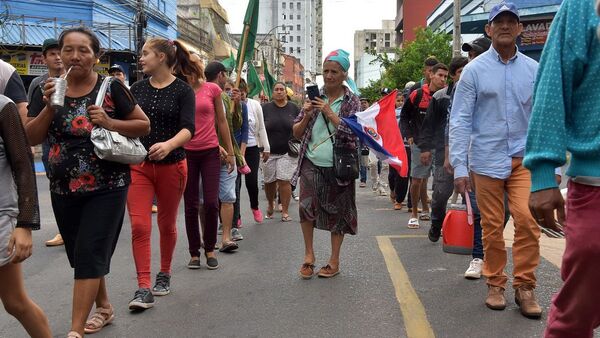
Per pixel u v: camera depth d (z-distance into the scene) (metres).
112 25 23.94
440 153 6.29
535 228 4.13
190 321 4.23
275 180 8.63
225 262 5.98
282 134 8.44
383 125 5.26
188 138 4.52
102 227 3.65
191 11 41.62
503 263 4.40
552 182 2.26
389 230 7.61
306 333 3.95
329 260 5.59
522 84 4.25
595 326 2.34
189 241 5.72
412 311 4.33
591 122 2.23
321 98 5.28
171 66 4.75
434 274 5.35
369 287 4.98
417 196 7.75
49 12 22.80
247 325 4.13
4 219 2.85
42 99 3.74
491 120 4.28
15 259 2.85
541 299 4.53
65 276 5.53
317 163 5.22
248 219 8.73
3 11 21.75
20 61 21.94
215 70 6.59
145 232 4.55
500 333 3.87
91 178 3.67
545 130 2.26
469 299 4.60
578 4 2.27
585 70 2.26
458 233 5.82
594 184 2.21
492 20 4.26
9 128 2.87
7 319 4.30
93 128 3.64
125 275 5.52
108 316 4.18
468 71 4.36
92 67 3.75
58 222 3.83
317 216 5.25
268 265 5.82
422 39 30.69
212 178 5.66
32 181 2.92
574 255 2.26
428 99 7.55
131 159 3.72
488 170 4.28
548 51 2.34
